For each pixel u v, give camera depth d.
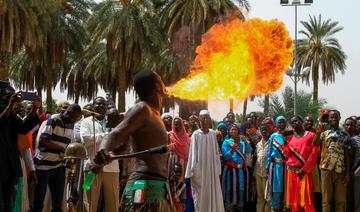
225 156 12.38
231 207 12.30
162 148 4.77
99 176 8.88
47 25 31.47
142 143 4.99
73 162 7.49
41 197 9.46
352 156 11.33
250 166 12.66
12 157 7.75
